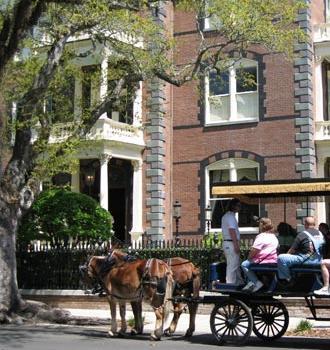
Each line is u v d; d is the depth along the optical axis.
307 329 15.23
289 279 12.66
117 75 20.67
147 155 27.89
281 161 26.36
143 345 12.55
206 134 27.97
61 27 18.42
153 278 13.60
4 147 21.03
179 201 28.14
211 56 20.12
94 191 29.06
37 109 19.41
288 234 15.80
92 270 14.76
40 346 12.30
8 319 17.25
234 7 18.20
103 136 25.97
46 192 21.84
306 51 26.31
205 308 19.09
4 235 17.80
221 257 19.86
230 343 12.89
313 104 26.53
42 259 21.69
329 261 12.31
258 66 27.16
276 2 19.11
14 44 17.03
